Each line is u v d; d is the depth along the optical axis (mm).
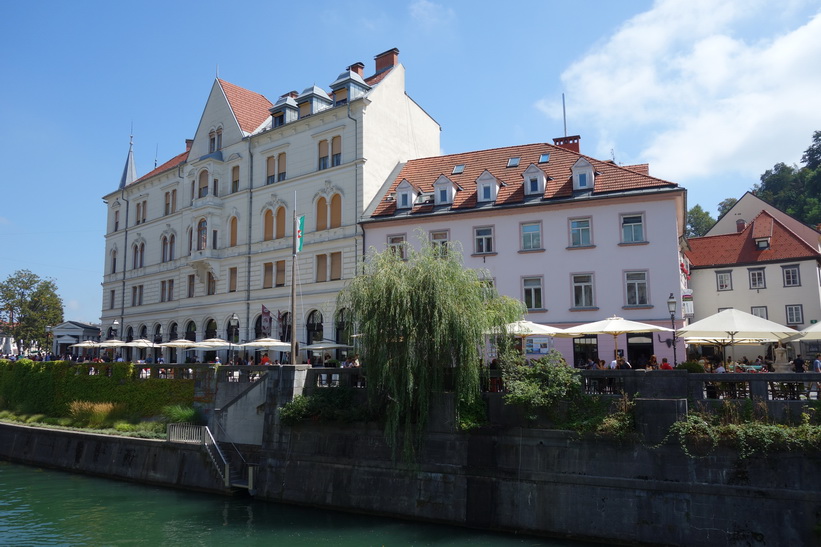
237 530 20188
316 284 38656
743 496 16531
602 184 32531
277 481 23922
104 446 30094
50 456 32688
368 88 41219
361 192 37500
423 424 20922
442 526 20047
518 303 22562
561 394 19203
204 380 30531
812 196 68438
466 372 20203
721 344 27656
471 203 35031
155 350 50312
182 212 48750
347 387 23609
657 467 17656
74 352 59375
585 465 18625
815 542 15570
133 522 21312
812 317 41938
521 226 33500
